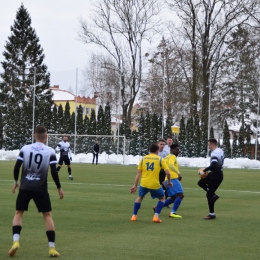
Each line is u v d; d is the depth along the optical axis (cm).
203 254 1348
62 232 1650
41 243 1462
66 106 8638
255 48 8256
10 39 10512
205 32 8150
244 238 1592
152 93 9925
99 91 9394
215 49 8188
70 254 1327
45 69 10475
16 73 10400
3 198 2553
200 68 8475
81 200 2542
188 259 1288
